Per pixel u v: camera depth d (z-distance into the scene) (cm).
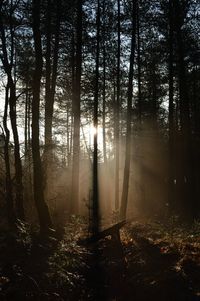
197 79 3509
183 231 1736
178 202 2681
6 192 1628
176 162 3159
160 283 1060
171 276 1084
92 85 2983
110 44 3153
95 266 1182
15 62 2077
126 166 2394
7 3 1723
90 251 1320
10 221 1391
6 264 899
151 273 1162
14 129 1719
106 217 2450
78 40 2406
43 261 969
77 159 2423
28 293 848
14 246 994
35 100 1486
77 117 2438
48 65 2353
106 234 1449
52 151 2083
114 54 3209
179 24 2505
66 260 1073
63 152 2233
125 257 1330
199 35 2742
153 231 1756
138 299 1033
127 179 2389
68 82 2978
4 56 1675
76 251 1193
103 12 2852
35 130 1482
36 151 1481
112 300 1031
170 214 2391
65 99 3012
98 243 1431
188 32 2733
